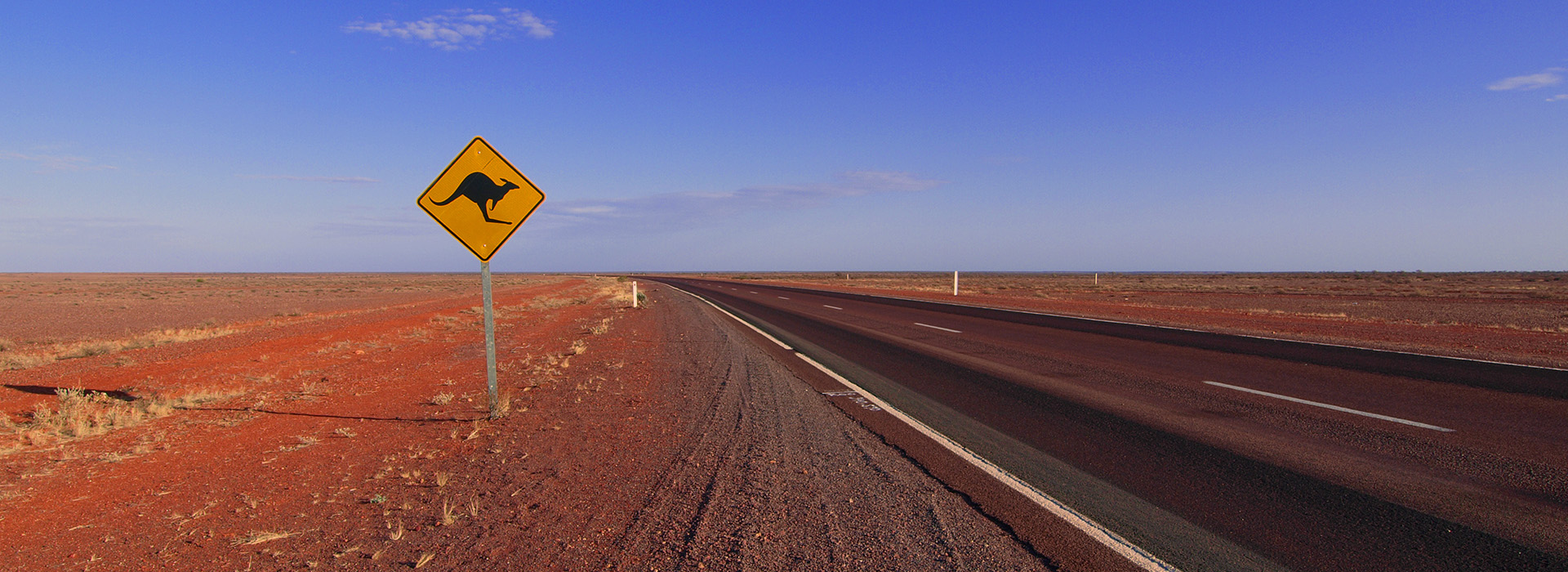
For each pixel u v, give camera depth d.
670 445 5.99
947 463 5.36
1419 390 8.32
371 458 5.72
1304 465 5.24
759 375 10.16
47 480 5.16
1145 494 4.57
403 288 70.38
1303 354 11.61
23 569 3.57
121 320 26.39
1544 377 9.09
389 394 8.92
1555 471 4.99
